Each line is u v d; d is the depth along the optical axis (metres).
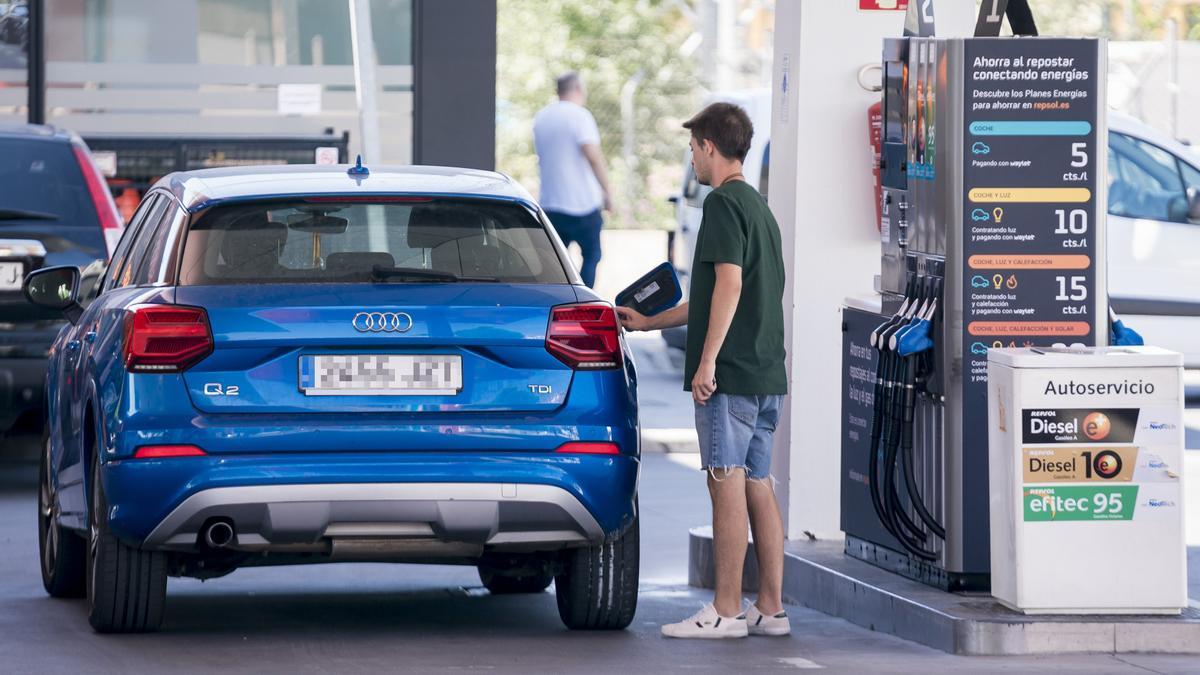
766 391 15.73
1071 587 15.09
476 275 15.22
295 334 14.46
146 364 14.47
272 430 14.38
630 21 74.62
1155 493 15.11
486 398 14.66
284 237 15.18
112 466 14.48
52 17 33.06
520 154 75.62
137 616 15.49
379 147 33.72
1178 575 15.13
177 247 15.15
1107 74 15.93
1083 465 15.05
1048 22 68.88
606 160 71.62
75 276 18.75
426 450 14.55
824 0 19.03
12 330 24.67
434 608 17.88
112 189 33.38
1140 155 33.72
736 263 15.46
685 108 72.88
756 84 67.25
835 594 17.36
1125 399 15.06
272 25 33.59
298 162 33.75
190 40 33.44
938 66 15.98
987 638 14.94
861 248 19.25
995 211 15.91
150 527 14.46
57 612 17.34
